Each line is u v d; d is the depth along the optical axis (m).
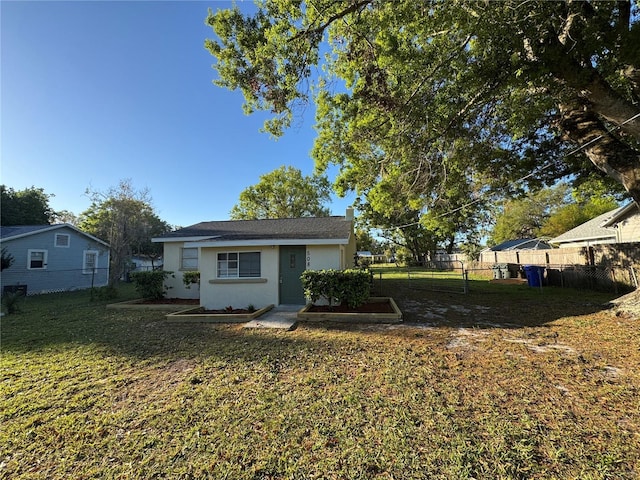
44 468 2.36
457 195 10.20
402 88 7.04
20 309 9.86
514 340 5.48
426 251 36.38
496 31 4.86
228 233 11.97
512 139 8.88
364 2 5.82
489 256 23.88
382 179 10.62
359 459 2.37
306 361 4.62
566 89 6.46
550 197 33.88
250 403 3.32
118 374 4.27
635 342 5.12
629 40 4.70
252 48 7.00
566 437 2.58
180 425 2.92
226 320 7.73
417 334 6.04
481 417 2.93
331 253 9.35
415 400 3.30
